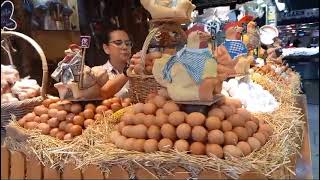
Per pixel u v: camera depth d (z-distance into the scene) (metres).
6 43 2.28
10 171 1.66
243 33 3.16
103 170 1.42
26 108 1.99
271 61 3.90
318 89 4.33
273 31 4.10
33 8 2.80
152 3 1.97
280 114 2.16
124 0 3.21
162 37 2.08
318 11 4.96
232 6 3.81
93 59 3.11
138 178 1.39
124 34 2.66
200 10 3.74
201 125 1.40
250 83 2.57
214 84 1.45
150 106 1.49
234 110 1.51
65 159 1.51
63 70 1.79
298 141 2.15
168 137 1.40
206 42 1.49
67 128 1.71
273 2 4.43
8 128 1.79
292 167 1.64
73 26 3.07
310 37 5.00
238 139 1.42
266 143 1.54
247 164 1.31
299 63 4.95
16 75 2.16
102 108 1.81
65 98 1.82
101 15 3.23
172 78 1.48
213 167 1.31
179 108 1.47
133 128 1.46
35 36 2.77
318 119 3.48
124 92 2.09
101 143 1.54
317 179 2.38
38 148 1.59
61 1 2.96
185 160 1.32
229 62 1.64
